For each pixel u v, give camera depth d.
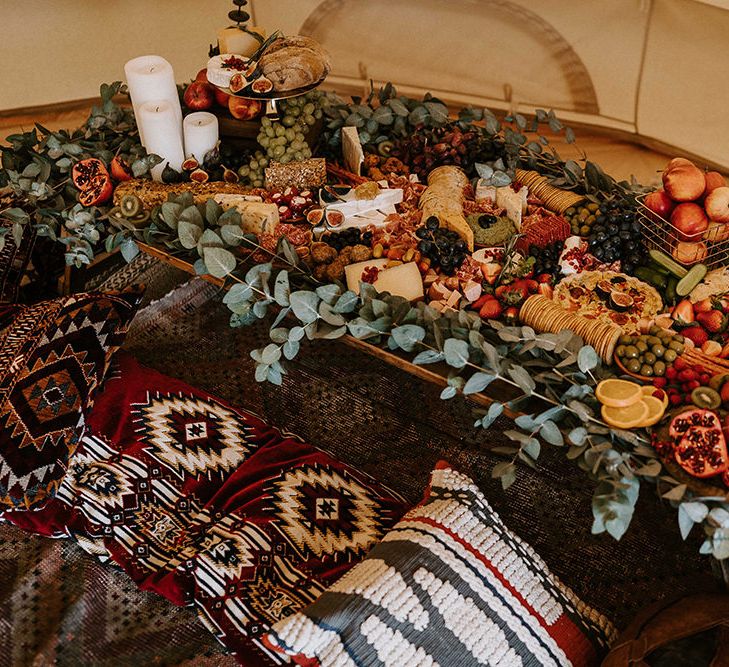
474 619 1.59
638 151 3.33
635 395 1.65
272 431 2.11
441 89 3.70
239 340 2.47
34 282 2.51
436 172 2.37
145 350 2.46
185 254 2.20
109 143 2.55
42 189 2.34
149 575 1.82
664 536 1.92
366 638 1.52
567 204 2.23
